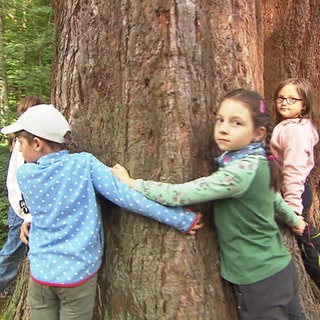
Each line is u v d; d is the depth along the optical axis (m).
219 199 2.02
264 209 1.99
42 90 7.27
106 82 2.26
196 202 1.91
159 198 1.93
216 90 2.17
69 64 2.39
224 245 2.07
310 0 3.77
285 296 2.01
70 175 1.97
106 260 2.26
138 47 2.12
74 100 2.37
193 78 2.09
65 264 1.99
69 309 2.03
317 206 3.86
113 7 2.21
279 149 2.54
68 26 2.40
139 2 2.10
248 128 1.91
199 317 2.10
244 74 2.25
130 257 2.18
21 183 2.03
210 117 2.14
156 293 2.12
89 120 2.33
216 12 2.18
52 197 1.98
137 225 2.16
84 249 1.99
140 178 2.14
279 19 3.74
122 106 2.20
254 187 1.92
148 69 2.11
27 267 2.83
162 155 2.10
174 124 2.08
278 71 3.78
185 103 2.08
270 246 2.02
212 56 2.17
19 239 3.36
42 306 2.09
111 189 1.96
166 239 2.10
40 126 2.03
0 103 8.17
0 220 4.98
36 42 7.11
